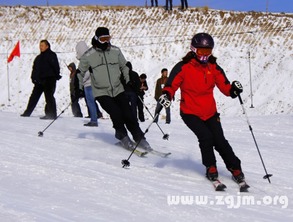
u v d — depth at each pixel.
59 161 8.07
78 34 45.19
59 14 47.94
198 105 7.32
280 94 32.94
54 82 15.75
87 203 5.65
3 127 12.38
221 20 43.97
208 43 7.18
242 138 13.09
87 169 7.47
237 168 7.13
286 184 7.67
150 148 9.52
